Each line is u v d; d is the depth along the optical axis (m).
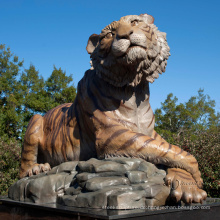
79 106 3.48
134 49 2.72
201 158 6.27
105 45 2.98
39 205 2.76
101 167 2.70
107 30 3.04
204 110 24.30
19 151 9.67
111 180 2.54
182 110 18.80
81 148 3.46
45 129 4.00
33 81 17.30
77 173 3.03
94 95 3.28
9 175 8.98
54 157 3.77
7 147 9.58
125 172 2.62
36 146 3.96
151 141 2.86
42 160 4.07
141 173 2.59
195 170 2.86
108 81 3.10
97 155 3.14
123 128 2.99
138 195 2.39
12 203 3.18
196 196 2.48
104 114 3.12
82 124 3.44
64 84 16.09
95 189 2.51
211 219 2.55
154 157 2.83
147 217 2.16
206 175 6.08
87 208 2.43
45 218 2.63
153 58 3.00
